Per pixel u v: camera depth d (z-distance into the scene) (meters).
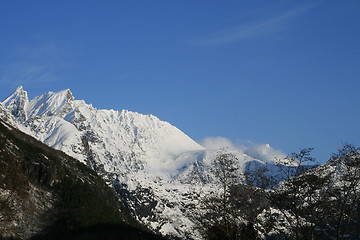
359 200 55.41
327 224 58.03
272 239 63.94
